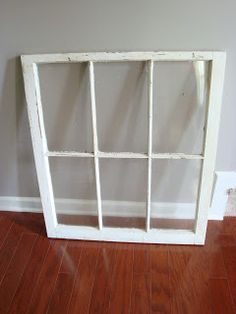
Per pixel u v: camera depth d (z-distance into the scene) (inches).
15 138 57.1
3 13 45.1
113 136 54.1
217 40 45.2
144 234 57.7
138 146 54.6
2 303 49.3
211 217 63.1
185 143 53.7
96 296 49.9
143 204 61.1
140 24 44.6
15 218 65.4
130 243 59.1
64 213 63.5
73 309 48.2
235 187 58.7
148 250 57.4
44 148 53.2
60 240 60.2
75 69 48.4
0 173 61.8
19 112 54.1
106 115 52.1
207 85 46.7
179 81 48.2
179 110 50.8
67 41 46.7
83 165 57.4
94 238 59.4
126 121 52.4
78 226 59.7
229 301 48.7
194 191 58.8
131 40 46.0
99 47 46.9
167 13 43.6
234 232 60.6
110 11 44.0
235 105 50.3
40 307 48.6
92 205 62.2
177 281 51.8
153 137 53.5
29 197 64.9
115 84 49.2
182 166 56.0
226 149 54.8
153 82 48.5
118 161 56.2
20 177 62.1
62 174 58.9
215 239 59.2
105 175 58.2
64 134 54.7
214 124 47.8
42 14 44.9
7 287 51.7
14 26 46.1
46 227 59.6
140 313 47.3
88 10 44.1
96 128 52.1
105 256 56.6
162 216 62.3
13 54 48.3
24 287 51.6
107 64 47.6
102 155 52.7
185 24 44.2
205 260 55.2
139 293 50.1
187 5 42.8
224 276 52.4
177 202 60.7
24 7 44.6
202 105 49.8
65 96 51.0
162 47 46.2
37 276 53.3
